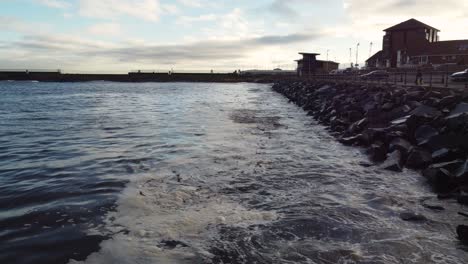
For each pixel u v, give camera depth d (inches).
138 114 1146.0
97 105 1504.7
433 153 443.8
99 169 454.0
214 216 305.7
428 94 747.4
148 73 5565.9
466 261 236.1
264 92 2677.2
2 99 1838.1
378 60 2842.0
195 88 3442.4
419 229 281.1
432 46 2449.6
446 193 355.9
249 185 391.5
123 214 307.9
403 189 377.4
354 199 351.3
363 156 526.0
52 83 4736.7
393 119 656.4
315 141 653.3
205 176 422.3
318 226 287.9
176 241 261.9
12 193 363.9
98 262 234.1
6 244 257.4
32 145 613.3
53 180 407.5
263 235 271.9
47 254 243.9
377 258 239.6
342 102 975.0
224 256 243.1
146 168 457.1
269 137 695.7
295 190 377.7
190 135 714.2
